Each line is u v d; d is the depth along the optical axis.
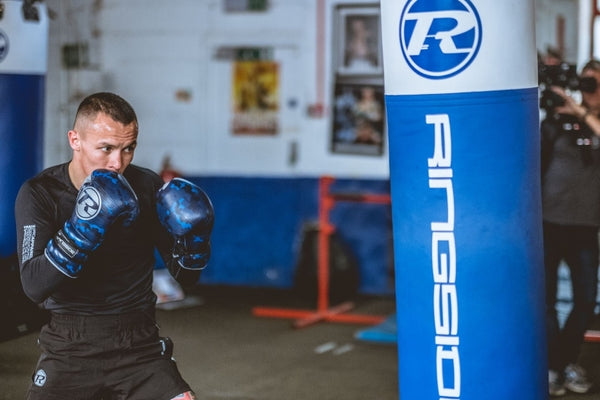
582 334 5.06
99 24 8.43
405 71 3.03
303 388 5.36
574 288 5.03
